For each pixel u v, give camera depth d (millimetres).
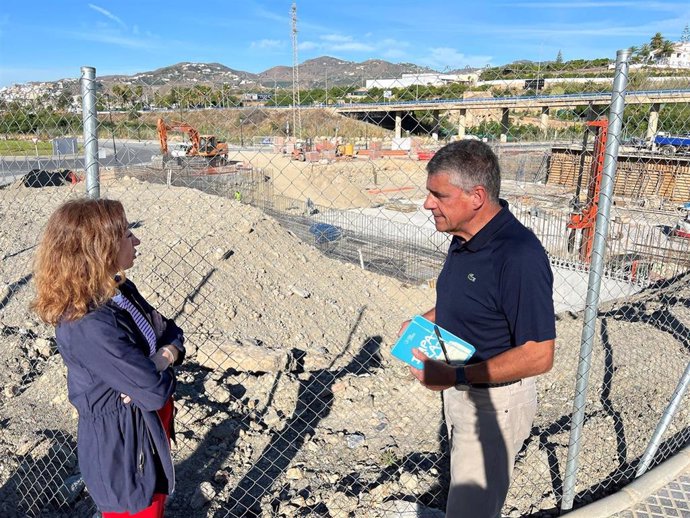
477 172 2260
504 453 2604
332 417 5129
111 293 2076
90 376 2096
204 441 4422
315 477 4031
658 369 6078
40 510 3547
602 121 12742
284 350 6773
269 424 4902
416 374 2463
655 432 3832
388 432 4797
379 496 3740
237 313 9156
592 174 14312
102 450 2125
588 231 14859
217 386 5535
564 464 4043
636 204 20812
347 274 12961
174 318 8430
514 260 2219
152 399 2064
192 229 11531
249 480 3979
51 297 2002
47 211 11289
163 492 2305
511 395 2535
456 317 2484
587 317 3180
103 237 2023
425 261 16469
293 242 13281
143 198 12641
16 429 4527
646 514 3488
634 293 12156
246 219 12742
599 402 5207
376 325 10820
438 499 3754
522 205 16609
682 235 17656
